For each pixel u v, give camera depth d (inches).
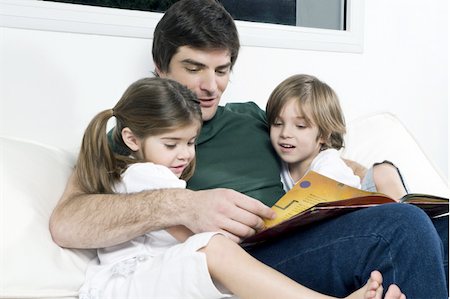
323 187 44.1
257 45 77.1
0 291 39.2
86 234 42.7
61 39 63.1
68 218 43.5
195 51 52.3
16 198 44.1
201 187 51.7
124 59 66.9
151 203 42.1
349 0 85.7
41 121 62.3
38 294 40.4
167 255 40.4
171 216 41.6
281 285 36.7
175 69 53.9
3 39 60.0
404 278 36.6
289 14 84.1
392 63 89.6
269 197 53.5
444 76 95.0
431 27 92.7
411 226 37.0
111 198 43.8
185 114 47.6
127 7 70.2
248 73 76.7
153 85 48.5
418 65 92.1
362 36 86.0
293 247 41.7
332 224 40.2
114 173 47.6
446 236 46.6
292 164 59.9
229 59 54.6
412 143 74.2
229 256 38.1
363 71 86.9
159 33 54.7
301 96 57.0
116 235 42.1
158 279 39.6
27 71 61.3
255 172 54.4
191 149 49.6
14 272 40.0
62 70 63.2
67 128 63.7
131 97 48.7
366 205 39.9
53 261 42.3
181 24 52.3
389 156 70.4
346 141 71.1
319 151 59.4
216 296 38.7
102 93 65.7
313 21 86.3
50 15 62.5
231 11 79.6
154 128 47.2
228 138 55.9
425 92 93.4
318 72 82.7
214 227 40.4
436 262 36.4
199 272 38.1
